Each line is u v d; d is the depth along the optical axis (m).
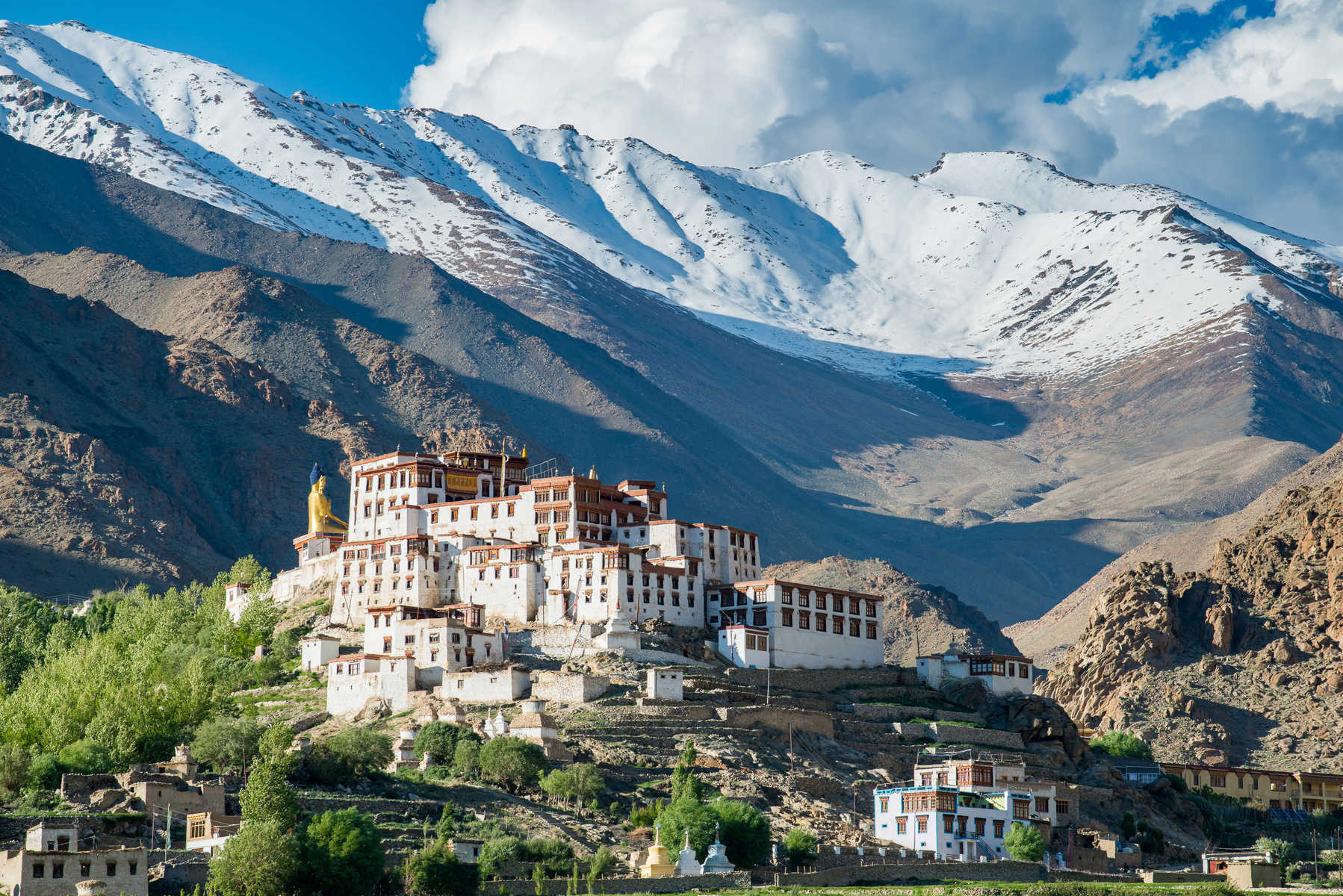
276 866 171.88
